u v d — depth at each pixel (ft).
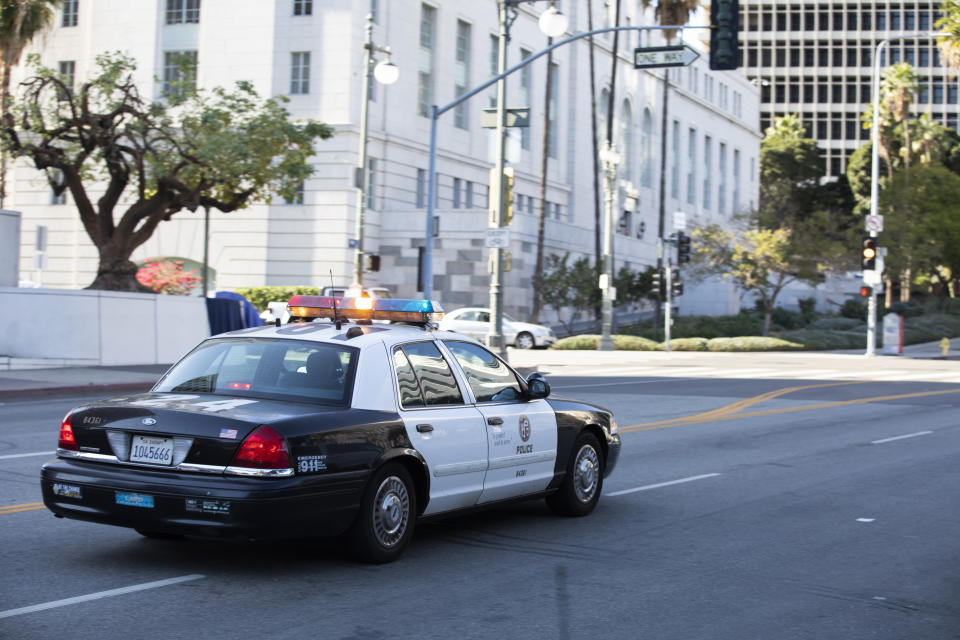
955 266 232.73
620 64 225.35
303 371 23.47
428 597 21.34
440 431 24.53
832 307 286.46
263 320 125.08
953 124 433.48
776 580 23.62
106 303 85.20
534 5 194.49
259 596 21.04
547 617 20.20
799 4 446.19
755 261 164.55
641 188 236.22
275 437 20.94
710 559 25.61
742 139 301.84
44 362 81.71
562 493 29.84
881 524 30.35
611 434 31.65
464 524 29.17
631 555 25.84
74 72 164.66
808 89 448.65
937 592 22.84
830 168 445.37
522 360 114.52
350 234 153.79
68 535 26.27
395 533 23.76
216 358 24.48
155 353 88.74
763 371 102.89
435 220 93.09
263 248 155.33
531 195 192.75
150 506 21.18
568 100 206.49
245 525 20.61
